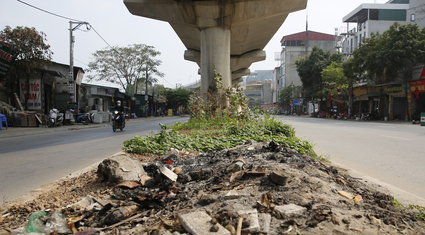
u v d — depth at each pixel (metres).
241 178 3.24
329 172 3.89
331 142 9.09
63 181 3.95
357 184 3.60
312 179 3.11
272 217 2.23
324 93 43.81
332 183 3.25
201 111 12.93
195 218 2.18
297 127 16.47
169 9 15.05
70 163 5.78
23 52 16.88
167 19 15.66
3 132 12.70
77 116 21.89
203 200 2.63
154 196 2.96
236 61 30.47
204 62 15.32
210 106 12.73
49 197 3.26
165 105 63.88
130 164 3.81
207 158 4.84
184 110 73.19
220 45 15.08
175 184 3.29
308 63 44.66
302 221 2.15
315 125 18.64
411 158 6.16
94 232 2.29
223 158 4.61
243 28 20.19
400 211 2.63
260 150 4.94
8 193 3.77
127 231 2.28
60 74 22.08
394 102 27.81
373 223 2.16
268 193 2.54
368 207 2.54
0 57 14.43
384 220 2.26
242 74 40.66
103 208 2.79
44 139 10.66
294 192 2.69
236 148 5.53
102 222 2.52
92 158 6.32
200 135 8.16
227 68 15.34
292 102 57.88
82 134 12.72
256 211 2.26
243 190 2.84
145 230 2.23
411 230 2.13
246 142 6.14
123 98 37.75
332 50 66.12
